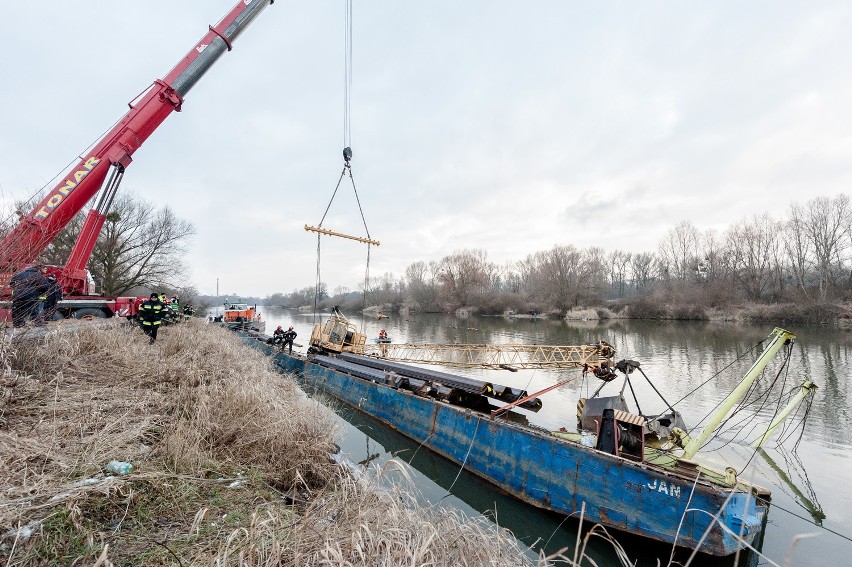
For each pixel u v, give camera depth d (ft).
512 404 29.32
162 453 13.79
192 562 8.77
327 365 46.65
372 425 34.50
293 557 9.01
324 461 17.79
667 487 17.13
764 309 123.85
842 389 42.91
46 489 9.80
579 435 23.65
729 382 47.70
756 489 18.03
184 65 37.81
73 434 13.17
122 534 9.48
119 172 36.35
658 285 202.80
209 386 20.70
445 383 35.22
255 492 13.23
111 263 94.32
